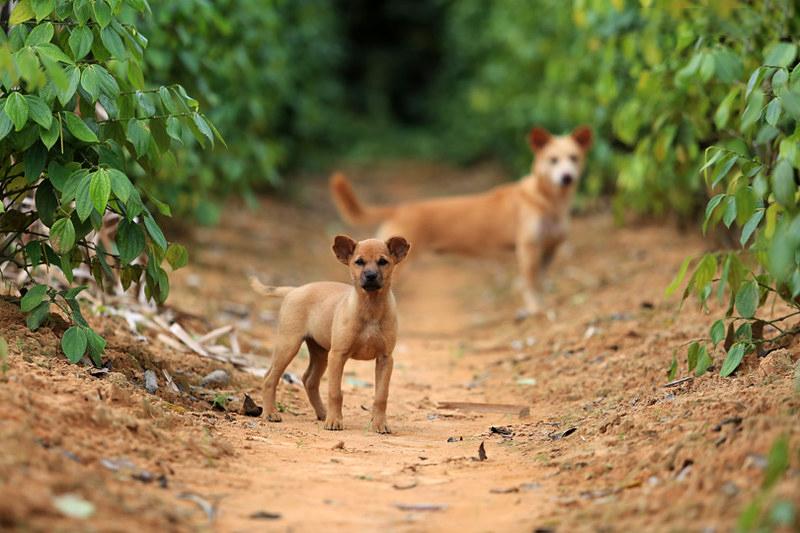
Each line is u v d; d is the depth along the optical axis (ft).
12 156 33.81
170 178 56.24
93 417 25.64
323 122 139.74
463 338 60.13
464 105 172.86
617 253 77.87
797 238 23.18
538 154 64.95
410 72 236.84
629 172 53.21
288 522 21.70
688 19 44.68
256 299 64.08
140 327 42.27
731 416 25.98
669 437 26.35
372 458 29.04
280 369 35.35
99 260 33.96
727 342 33.24
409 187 155.84
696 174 49.70
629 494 23.03
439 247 67.36
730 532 18.63
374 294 33.50
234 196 105.40
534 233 64.13
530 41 99.14
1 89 30.53
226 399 36.58
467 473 27.09
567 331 52.70
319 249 94.94
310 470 26.84
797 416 24.06
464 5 146.82
